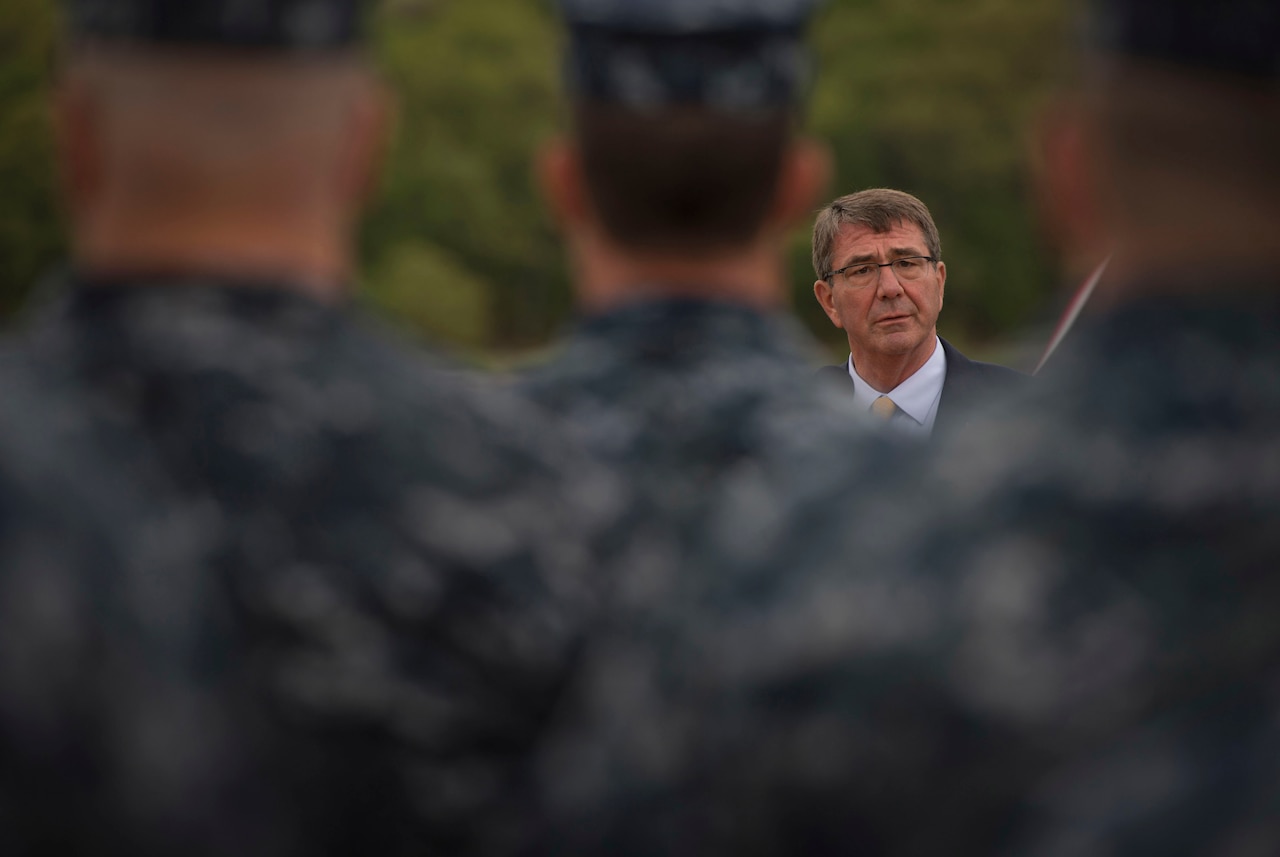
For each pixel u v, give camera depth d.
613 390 3.48
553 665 3.00
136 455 2.75
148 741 2.55
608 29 3.47
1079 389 2.25
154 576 2.63
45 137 100.69
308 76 2.96
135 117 2.89
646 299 3.60
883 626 2.20
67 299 2.92
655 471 3.36
